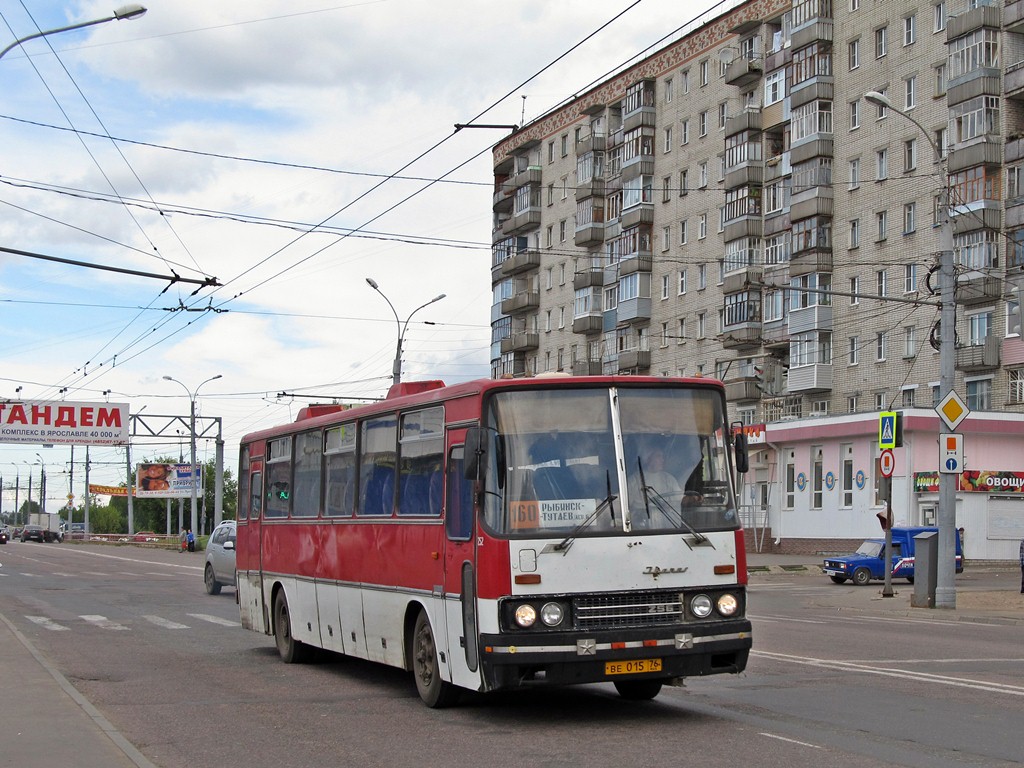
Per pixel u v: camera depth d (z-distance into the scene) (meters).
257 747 9.45
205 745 9.59
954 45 47.56
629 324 67.88
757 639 17.77
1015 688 11.96
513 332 80.50
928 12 49.66
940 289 25.66
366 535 13.02
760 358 58.50
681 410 10.52
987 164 46.09
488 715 10.79
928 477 45.34
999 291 46.22
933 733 9.35
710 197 62.22
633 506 10.09
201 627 21.11
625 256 67.81
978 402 47.50
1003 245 46.12
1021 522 45.91
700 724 9.96
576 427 10.26
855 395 52.38
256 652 17.08
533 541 9.82
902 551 38.19
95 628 20.92
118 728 10.48
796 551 52.25
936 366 48.41
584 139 71.56
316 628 14.64
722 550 10.18
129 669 15.01
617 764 8.31
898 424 30.09
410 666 11.94
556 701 11.52
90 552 71.19
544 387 10.35
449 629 10.69
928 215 49.09
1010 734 9.29
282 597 16.03
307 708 11.54
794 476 52.81
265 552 16.84
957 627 21.05
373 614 12.73
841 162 53.81
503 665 9.65
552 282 75.88
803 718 10.17
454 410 10.91
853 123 53.34
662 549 10.02
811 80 54.53
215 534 31.22
